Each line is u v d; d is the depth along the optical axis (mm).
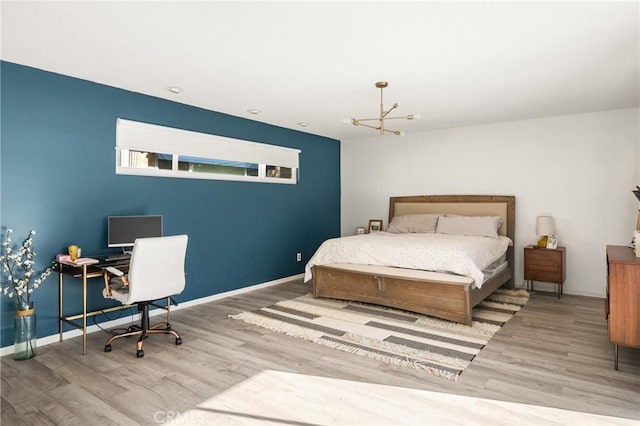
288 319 3895
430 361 2842
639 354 2947
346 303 4500
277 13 2268
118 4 2160
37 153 3219
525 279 4969
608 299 2840
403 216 5965
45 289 3275
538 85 3701
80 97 3482
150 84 3648
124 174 3814
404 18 2330
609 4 2160
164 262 3127
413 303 3949
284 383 2512
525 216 5297
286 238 5820
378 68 3221
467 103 4367
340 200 6996
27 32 2518
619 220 4688
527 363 2795
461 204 5715
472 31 2512
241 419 2096
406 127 5781
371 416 2115
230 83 3627
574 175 4949
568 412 2135
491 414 2121
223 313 4129
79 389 2443
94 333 3557
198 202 4535
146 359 2918
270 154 5473
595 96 4086
